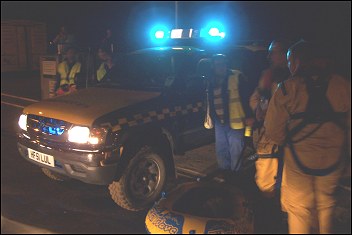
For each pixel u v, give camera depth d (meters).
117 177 4.12
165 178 4.56
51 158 4.25
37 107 4.50
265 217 3.96
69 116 4.11
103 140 3.96
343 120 2.79
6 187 4.93
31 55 17.50
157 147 4.42
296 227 3.06
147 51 5.41
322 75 2.79
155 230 3.32
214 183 3.64
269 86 4.15
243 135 4.54
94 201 4.57
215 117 4.61
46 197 4.66
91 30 18.22
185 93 4.75
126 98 4.46
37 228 3.84
